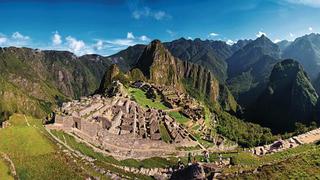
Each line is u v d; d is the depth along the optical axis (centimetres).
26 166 15825
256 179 12731
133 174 19912
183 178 15775
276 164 13700
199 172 15112
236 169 14050
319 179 12569
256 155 17388
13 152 16588
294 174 12825
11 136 17575
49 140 18488
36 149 17138
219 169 14700
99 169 18025
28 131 18212
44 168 15988
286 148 18762
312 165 13425
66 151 18250
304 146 18588
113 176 17875
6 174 15112
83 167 17250
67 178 15788
